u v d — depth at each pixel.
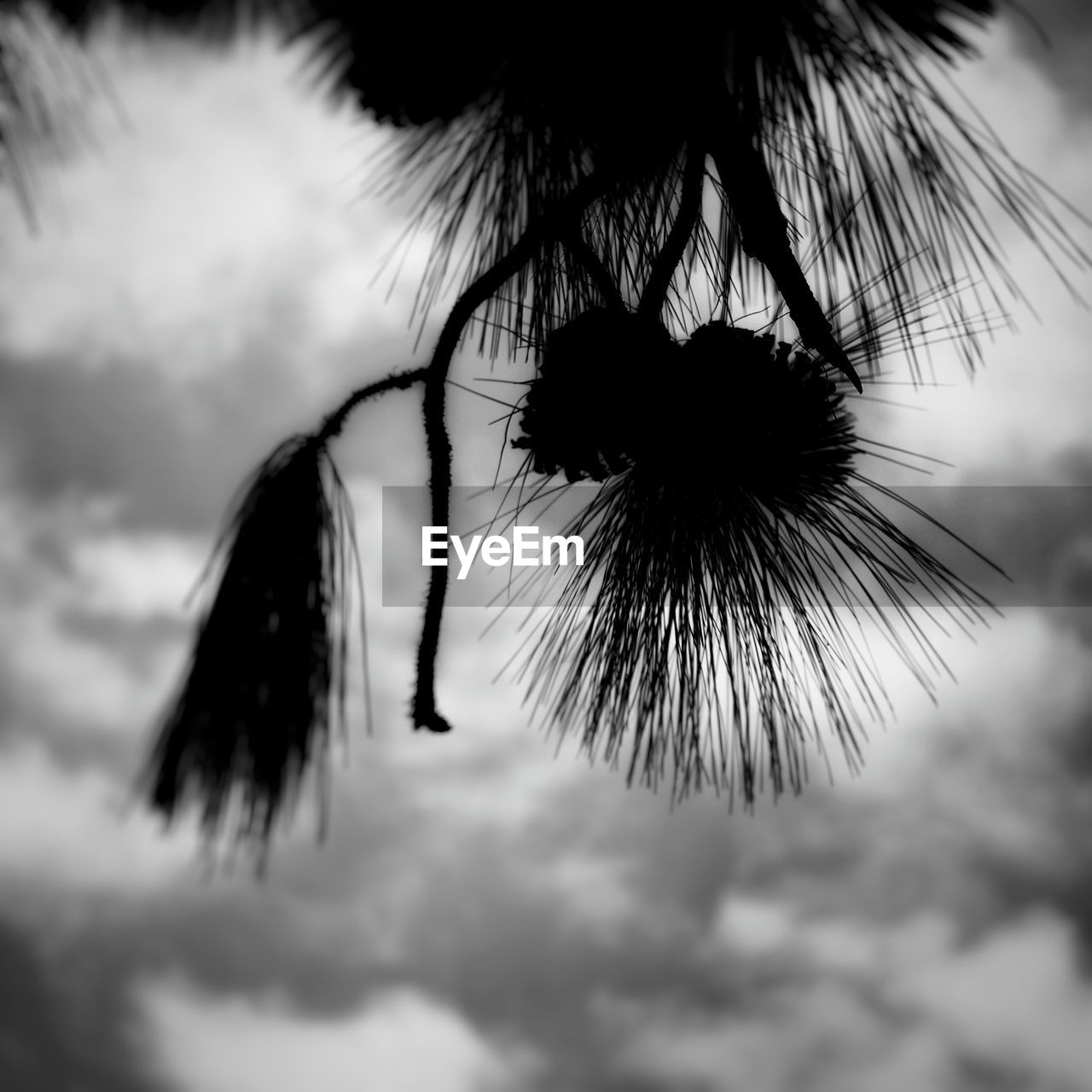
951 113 0.90
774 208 0.95
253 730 0.84
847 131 0.94
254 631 0.86
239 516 0.88
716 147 0.94
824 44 0.92
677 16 0.92
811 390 0.94
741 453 0.94
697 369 0.93
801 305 0.95
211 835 0.83
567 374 0.94
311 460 0.90
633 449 0.94
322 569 0.88
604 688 0.95
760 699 0.94
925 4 0.89
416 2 0.95
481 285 0.94
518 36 0.94
